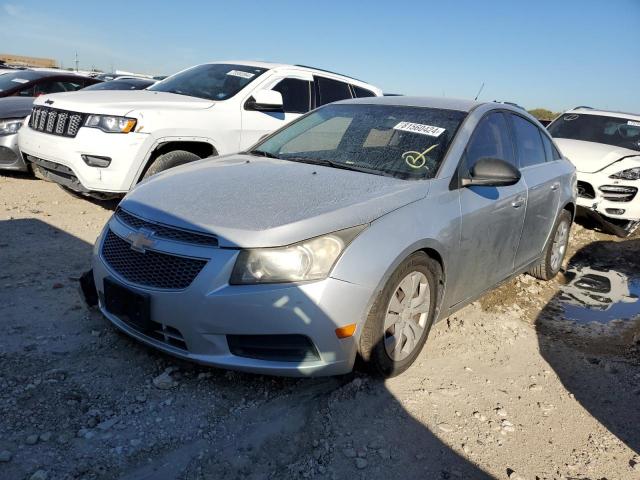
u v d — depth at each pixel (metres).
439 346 3.81
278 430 2.72
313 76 7.43
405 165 3.62
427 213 3.25
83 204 6.62
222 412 2.81
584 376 3.65
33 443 2.45
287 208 2.92
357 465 2.54
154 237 2.92
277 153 4.14
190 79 7.02
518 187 4.24
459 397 3.20
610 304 5.21
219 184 3.30
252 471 2.45
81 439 2.52
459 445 2.78
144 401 2.83
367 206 3.02
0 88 10.09
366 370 3.12
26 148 6.37
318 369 2.82
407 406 3.03
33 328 3.44
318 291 2.72
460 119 3.96
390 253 2.93
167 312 2.80
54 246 5.00
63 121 5.86
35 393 2.79
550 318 4.70
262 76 6.88
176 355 2.88
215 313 2.71
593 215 7.77
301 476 2.44
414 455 2.66
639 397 3.43
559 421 3.10
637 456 2.86
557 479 2.62
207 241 2.79
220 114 6.29
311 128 4.36
